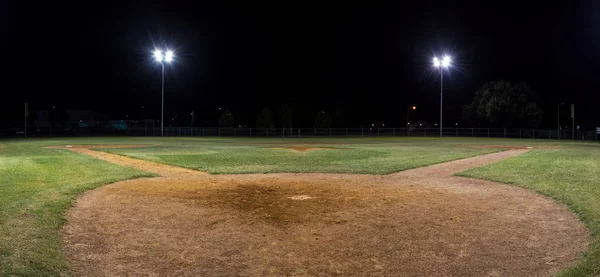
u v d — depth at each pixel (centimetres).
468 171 1355
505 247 579
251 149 2494
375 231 654
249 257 545
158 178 1217
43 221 669
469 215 754
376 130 6275
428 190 1013
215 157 1900
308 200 893
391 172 1353
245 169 1420
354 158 1867
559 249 569
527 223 698
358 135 5944
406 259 536
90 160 1698
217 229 665
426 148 2641
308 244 594
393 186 1077
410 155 2034
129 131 5847
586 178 1150
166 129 5844
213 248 577
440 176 1262
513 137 5194
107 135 5597
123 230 657
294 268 509
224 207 823
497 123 5869
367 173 1332
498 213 768
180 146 2833
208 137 5131
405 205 838
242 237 624
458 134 5734
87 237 618
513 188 1031
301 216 748
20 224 645
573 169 1361
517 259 535
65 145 2916
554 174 1238
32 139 4162
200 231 654
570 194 905
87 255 545
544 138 4944
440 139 4478
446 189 1027
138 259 535
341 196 938
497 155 2028
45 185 1022
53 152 2138
